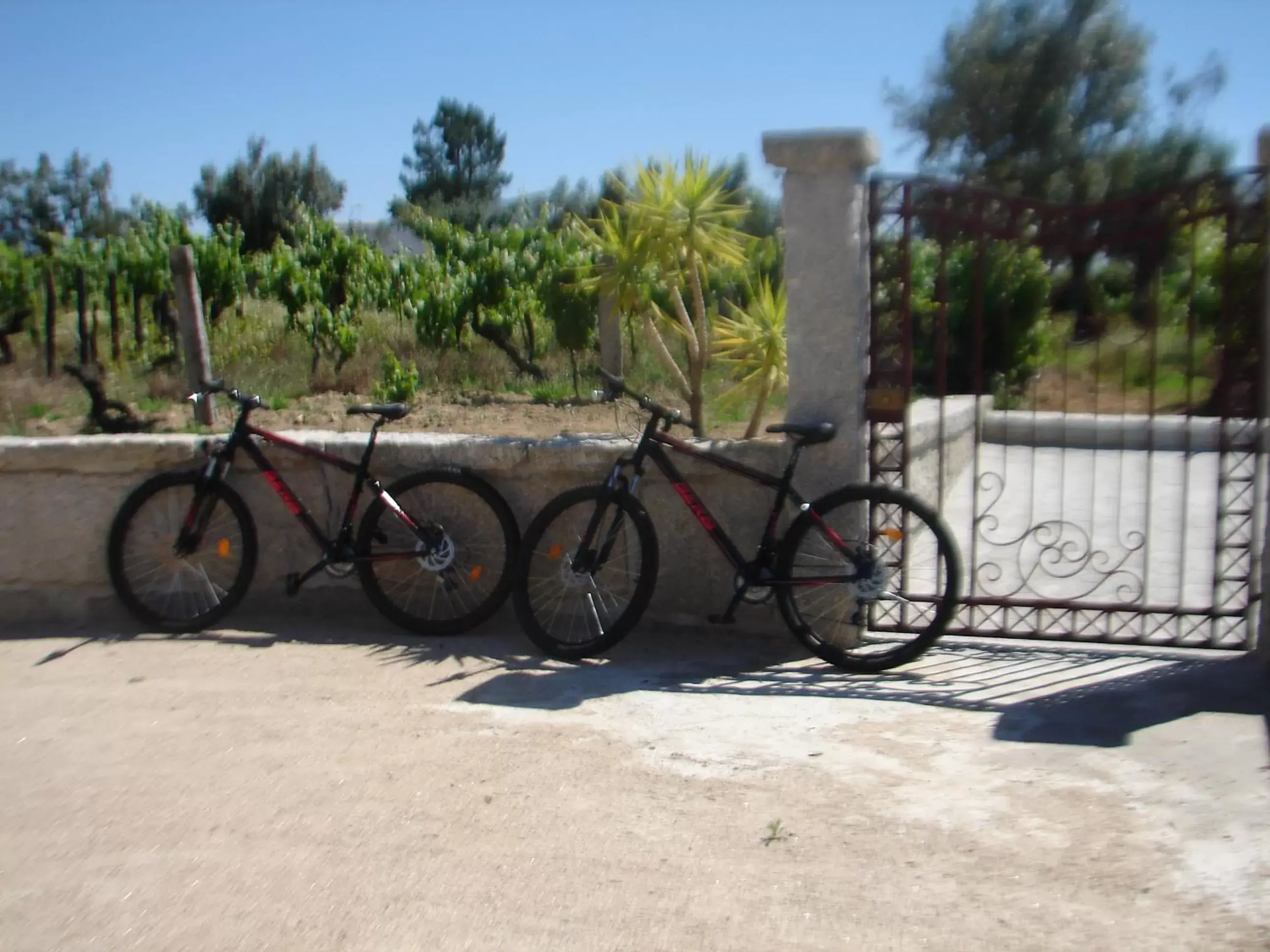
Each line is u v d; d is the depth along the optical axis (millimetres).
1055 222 5086
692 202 6590
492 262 12727
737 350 6852
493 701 4781
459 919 3156
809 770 4023
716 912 3158
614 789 3918
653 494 5539
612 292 6969
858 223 5043
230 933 3115
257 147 36125
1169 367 11273
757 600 5219
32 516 5988
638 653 5387
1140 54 21000
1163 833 3482
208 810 3830
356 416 10812
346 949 3033
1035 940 2986
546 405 11352
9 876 3443
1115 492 8727
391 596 5871
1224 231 4816
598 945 3023
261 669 5238
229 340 12391
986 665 5102
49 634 5875
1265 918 3031
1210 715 4348
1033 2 21312
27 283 12219
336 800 3881
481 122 45500
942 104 21594
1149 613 5094
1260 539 4996
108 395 10969
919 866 3363
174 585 5977
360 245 13250
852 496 5020
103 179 39406
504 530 5637
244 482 5969
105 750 4359
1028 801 3727
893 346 5199
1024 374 11078
